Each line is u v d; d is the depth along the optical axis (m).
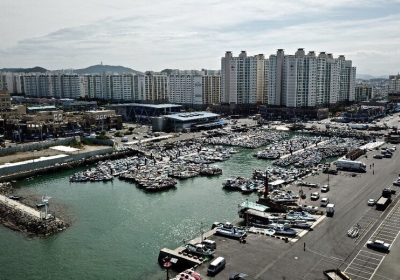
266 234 106.56
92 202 145.75
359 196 138.12
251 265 88.88
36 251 104.69
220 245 100.44
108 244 109.12
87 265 97.38
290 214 119.62
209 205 141.25
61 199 149.25
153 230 118.75
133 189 162.75
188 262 92.44
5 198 145.75
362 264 87.94
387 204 127.88
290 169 187.75
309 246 97.81
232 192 156.75
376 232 105.19
